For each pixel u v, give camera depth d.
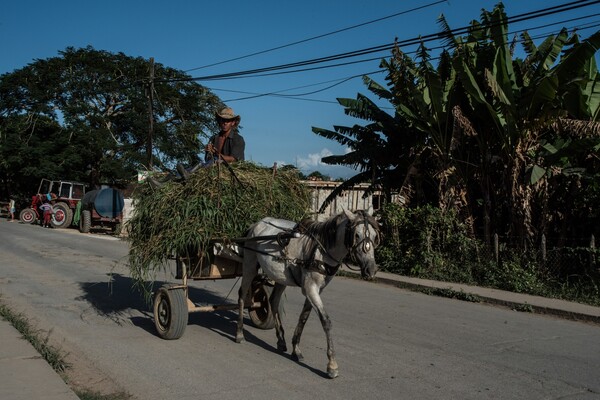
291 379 5.46
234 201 6.85
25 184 38.69
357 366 5.98
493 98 13.12
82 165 35.56
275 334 7.37
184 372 5.59
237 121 7.88
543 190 13.04
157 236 6.71
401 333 7.70
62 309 8.50
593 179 12.36
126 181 34.50
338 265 5.72
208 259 6.92
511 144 12.96
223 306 7.11
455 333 7.87
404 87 14.81
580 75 11.81
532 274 12.14
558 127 12.34
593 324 9.26
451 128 14.16
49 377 4.93
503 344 7.32
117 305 8.91
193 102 36.47
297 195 7.60
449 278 13.16
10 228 26.42
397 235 14.86
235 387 5.17
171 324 6.67
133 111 35.53
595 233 13.46
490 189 14.30
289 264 5.98
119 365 5.78
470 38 14.16
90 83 35.12
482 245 13.41
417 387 5.35
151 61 24.81
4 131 34.75
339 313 9.05
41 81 35.88
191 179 6.92
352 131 16.59
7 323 6.84
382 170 17.00
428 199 16.34
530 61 13.81
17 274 11.92
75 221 27.83
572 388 5.49
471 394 5.20
